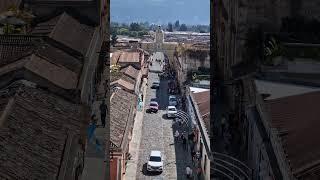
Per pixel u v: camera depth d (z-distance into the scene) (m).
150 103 107.56
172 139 85.31
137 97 98.94
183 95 107.00
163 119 99.44
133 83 100.38
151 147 80.94
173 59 165.00
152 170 69.81
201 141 63.44
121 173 60.94
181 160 75.44
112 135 64.00
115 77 98.38
